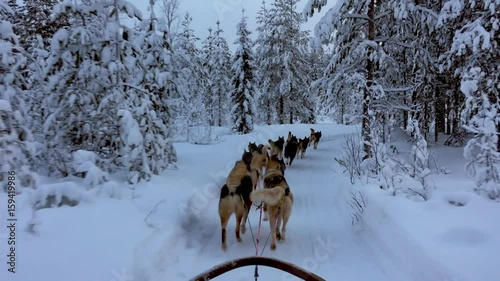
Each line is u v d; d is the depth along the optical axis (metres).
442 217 5.54
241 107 29.06
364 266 5.41
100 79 8.52
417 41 12.78
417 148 7.58
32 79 8.51
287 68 30.38
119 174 8.57
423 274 4.41
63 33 8.15
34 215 4.70
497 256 4.20
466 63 10.69
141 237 5.21
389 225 5.94
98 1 8.75
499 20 9.50
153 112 8.85
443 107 16.33
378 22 13.40
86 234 4.95
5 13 7.57
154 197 7.32
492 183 6.19
